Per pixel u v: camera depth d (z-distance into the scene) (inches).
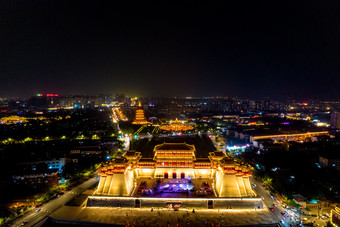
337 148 6476.4
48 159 5595.5
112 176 3988.7
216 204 3686.0
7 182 4594.0
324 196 4158.5
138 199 3740.2
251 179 4975.4
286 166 5531.5
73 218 3427.7
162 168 4532.5
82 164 5546.3
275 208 3732.8
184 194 3875.5
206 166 4483.3
